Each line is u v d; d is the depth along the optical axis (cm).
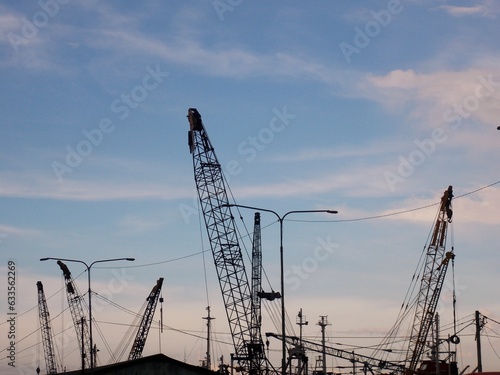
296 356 16500
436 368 15675
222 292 15500
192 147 15200
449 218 16500
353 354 17800
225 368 16750
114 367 14012
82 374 12744
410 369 17162
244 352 15625
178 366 14388
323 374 16275
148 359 14225
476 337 13362
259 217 16412
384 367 17750
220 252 15312
